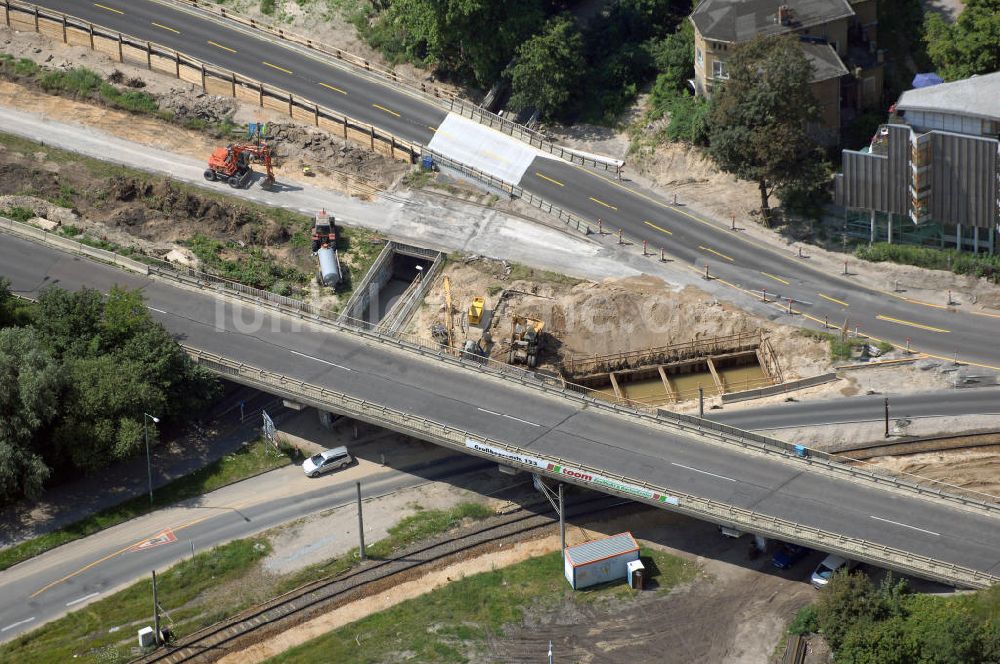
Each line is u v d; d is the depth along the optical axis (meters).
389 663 143.00
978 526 148.25
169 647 145.38
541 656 144.12
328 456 166.75
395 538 159.00
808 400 173.12
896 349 177.25
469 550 157.38
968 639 130.25
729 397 175.12
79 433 158.62
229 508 162.62
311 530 160.00
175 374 166.62
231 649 145.38
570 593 151.50
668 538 158.12
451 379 168.25
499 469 166.75
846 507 150.88
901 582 143.12
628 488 152.50
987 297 182.62
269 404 175.88
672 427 161.75
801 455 157.12
